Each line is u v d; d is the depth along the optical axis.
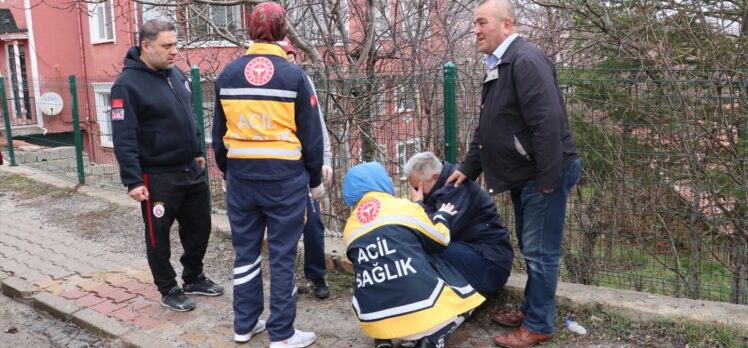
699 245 4.39
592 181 4.52
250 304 3.62
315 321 3.96
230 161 3.46
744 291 4.33
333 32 7.37
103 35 15.31
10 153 9.89
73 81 7.98
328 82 5.36
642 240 4.45
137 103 3.75
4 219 6.93
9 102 13.13
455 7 8.70
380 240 3.33
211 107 7.03
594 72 4.73
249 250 3.56
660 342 3.41
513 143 3.17
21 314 4.46
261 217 3.55
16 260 5.42
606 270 4.46
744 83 3.90
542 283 3.35
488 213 3.78
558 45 6.64
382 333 3.30
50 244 5.89
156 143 3.83
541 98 2.98
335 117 5.48
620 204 4.45
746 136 4.11
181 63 9.85
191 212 4.19
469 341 3.60
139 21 12.29
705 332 3.37
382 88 5.02
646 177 4.37
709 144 4.20
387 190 3.54
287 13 6.16
